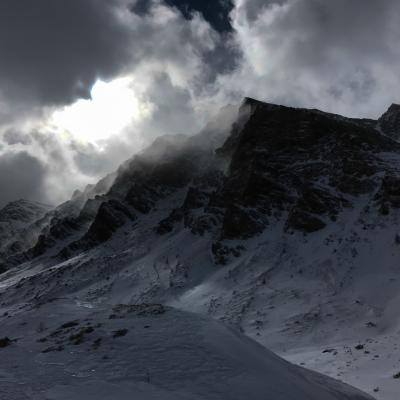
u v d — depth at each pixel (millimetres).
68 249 134250
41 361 13672
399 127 114188
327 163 90312
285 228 75375
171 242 97625
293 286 56875
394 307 44031
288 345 42375
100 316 18281
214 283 67250
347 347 34562
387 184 68250
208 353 13773
